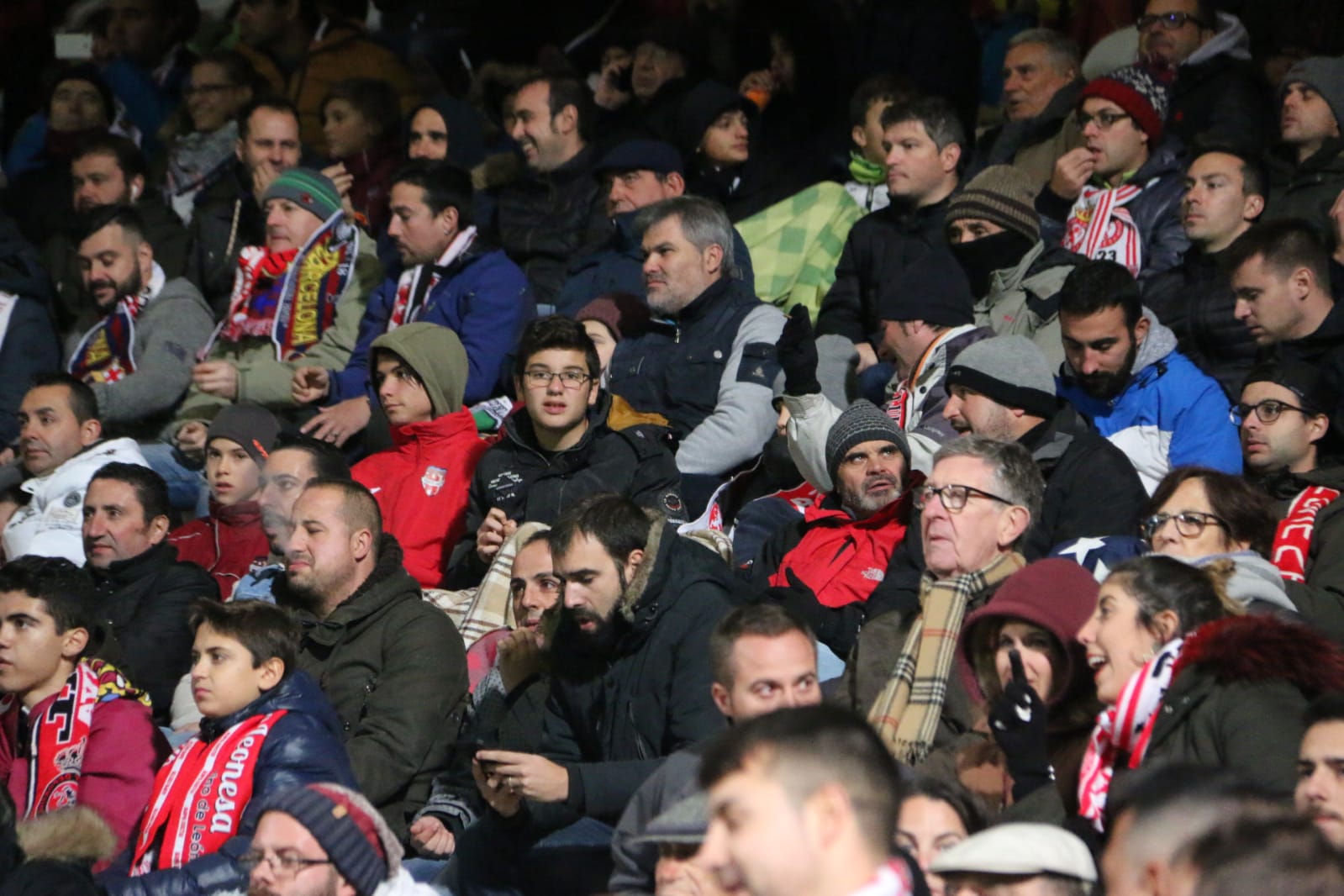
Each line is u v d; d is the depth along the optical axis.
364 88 35.84
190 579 25.92
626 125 34.81
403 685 21.69
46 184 40.03
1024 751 15.96
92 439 30.17
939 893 13.56
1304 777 14.07
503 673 20.70
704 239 27.72
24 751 22.30
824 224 31.64
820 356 27.83
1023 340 22.72
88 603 22.62
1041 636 17.03
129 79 41.84
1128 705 16.00
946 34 35.31
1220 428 23.84
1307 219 25.92
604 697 19.73
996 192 27.23
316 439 27.05
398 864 17.58
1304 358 24.17
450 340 28.28
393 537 23.27
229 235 34.81
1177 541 19.16
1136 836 10.59
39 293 34.25
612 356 28.42
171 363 32.53
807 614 21.84
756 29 35.12
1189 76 31.69
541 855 19.00
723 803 10.70
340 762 20.14
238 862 18.70
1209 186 26.80
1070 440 22.28
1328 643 15.69
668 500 24.98
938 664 18.17
